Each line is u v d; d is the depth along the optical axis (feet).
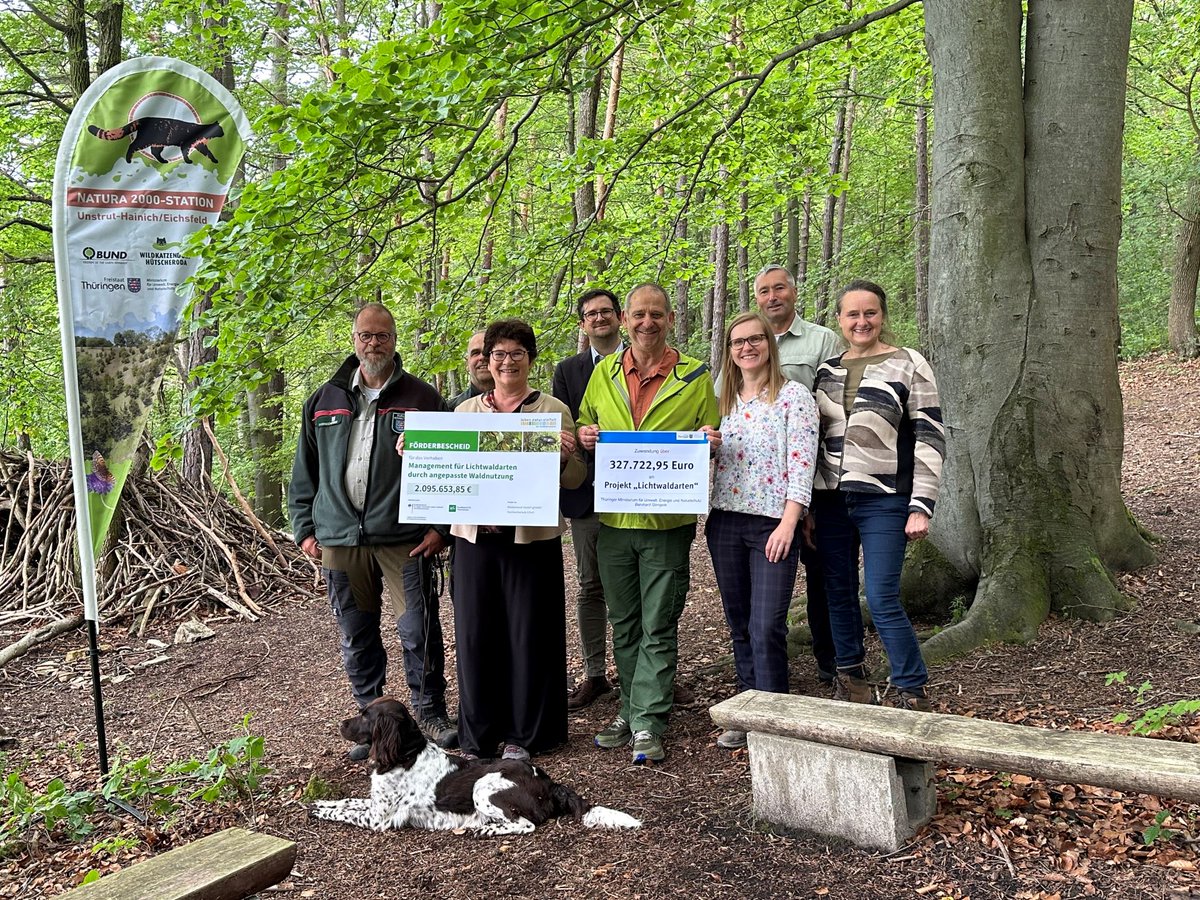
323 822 11.75
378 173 17.65
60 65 34.94
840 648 13.03
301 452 15.25
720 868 9.47
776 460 12.29
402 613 14.76
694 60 24.25
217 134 13.88
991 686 13.57
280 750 15.25
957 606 16.46
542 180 25.20
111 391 13.84
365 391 14.64
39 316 39.70
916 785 9.71
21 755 16.61
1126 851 8.78
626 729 13.60
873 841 9.39
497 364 12.98
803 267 56.49
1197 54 39.55
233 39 35.81
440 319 21.56
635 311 12.73
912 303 65.21
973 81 15.87
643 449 12.51
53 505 27.76
